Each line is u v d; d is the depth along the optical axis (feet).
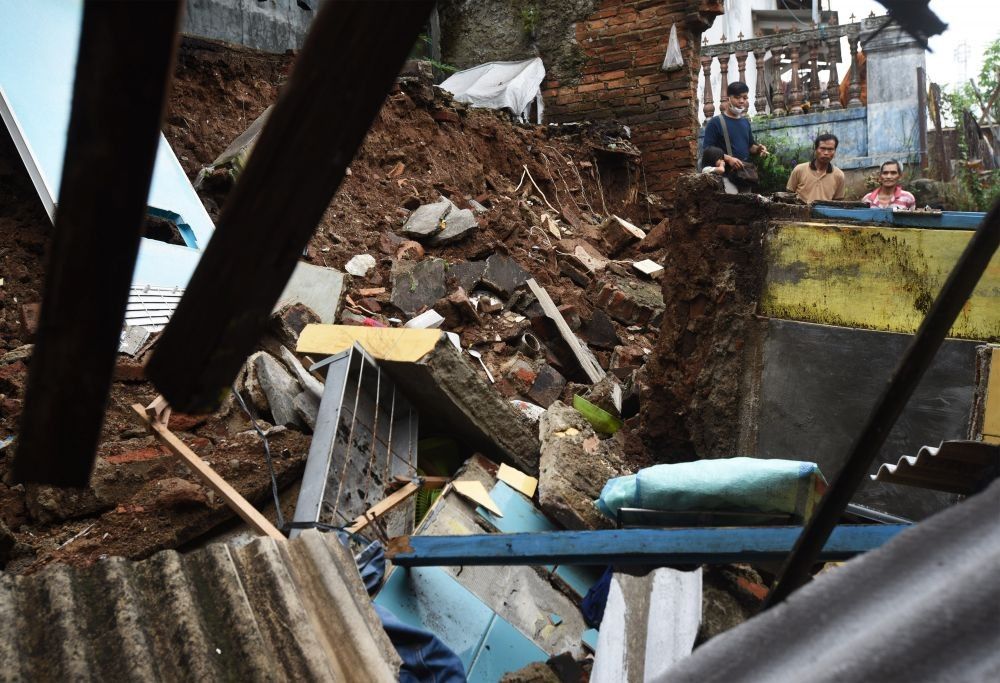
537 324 26.81
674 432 20.66
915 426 17.51
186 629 6.97
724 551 10.24
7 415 16.90
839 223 18.57
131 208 2.87
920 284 17.80
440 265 27.37
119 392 18.13
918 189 43.14
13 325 19.85
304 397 19.10
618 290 30.48
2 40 21.88
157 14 2.56
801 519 14.35
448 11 47.21
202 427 17.95
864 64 46.24
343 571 8.09
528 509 18.19
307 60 2.92
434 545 11.23
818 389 18.53
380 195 30.91
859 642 3.35
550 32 44.96
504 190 36.47
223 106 29.76
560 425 19.35
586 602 16.48
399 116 33.91
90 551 14.62
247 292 3.24
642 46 43.27
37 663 6.52
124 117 2.70
